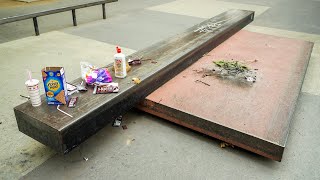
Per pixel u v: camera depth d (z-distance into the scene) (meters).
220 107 2.45
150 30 5.40
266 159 2.14
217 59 3.46
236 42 4.12
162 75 2.75
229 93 2.68
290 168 2.05
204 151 2.21
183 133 2.42
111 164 2.07
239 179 1.95
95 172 2.00
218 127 2.23
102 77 2.37
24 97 2.97
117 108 2.24
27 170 2.02
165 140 2.33
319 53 4.24
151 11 6.93
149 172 2.00
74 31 5.34
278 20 6.10
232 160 2.13
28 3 7.68
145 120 2.60
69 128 1.83
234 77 2.99
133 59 2.88
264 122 2.25
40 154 2.17
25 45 4.57
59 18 6.29
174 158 2.13
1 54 4.16
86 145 2.27
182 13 6.75
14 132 2.42
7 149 2.22
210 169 2.04
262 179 1.95
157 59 2.93
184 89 2.73
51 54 4.17
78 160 2.11
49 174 1.98
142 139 2.34
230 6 7.50
